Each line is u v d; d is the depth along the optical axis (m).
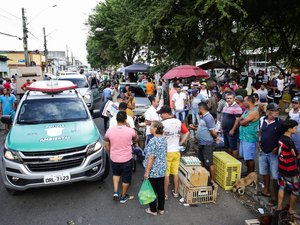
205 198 4.89
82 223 4.24
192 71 10.84
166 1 12.41
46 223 4.24
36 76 19.16
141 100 11.58
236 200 4.99
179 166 5.28
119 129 4.72
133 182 5.77
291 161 4.08
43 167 4.69
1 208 4.68
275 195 4.68
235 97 6.40
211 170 5.46
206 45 21.00
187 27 13.09
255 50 24.20
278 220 3.67
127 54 28.84
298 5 14.68
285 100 12.44
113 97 11.52
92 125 5.73
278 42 21.39
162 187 4.44
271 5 14.55
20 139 4.93
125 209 4.66
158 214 4.51
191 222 4.28
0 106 10.20
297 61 16.14
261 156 4.78
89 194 5.19
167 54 16.06
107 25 25.36
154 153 4.29
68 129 5.34
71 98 6.51
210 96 9.95
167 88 14.81
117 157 4.73
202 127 5.41
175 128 4.88
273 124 4.50
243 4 12.64
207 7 10.97
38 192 5.25
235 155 6.42
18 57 40.72
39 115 5.87
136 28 14.21
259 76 15.93
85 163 4.90
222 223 4.26
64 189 5.38
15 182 4.73
